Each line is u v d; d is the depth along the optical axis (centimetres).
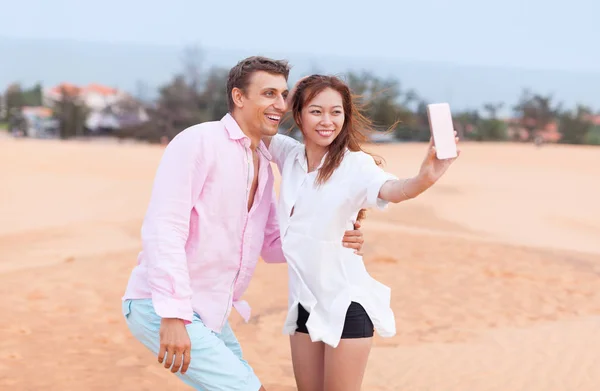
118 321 802
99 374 606
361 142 386
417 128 6738
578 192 2778
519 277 1150
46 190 2355
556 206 2348
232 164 356
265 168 376
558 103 8581
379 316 382
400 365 670
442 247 1384
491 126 8150
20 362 636
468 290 1045
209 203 354
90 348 690
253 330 786
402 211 1972
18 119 8238
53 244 1370
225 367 345
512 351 729
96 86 8981
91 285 989
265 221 384
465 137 8119
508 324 855
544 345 754
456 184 2795
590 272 1215
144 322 354
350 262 379
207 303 364
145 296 355
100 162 3441
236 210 360
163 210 342
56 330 755
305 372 400
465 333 802
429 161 313
